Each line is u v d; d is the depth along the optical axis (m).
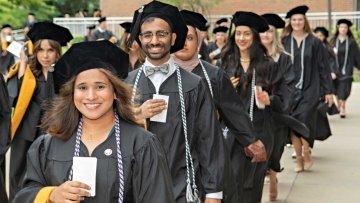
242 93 8.34
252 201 8.22
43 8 42.00
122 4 38.28
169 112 5.68
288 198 10.02
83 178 4.04
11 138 8.12
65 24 36.09
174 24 5.73
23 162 8.53
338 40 18.97
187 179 5.62
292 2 36.03
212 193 5.70
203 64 6.79
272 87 8.78
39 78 8.47
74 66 4.16
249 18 8.30
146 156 4.14
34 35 8.45
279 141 9.39
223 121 7.21
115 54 4.20
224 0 36.06
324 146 14.17
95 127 4.20
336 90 18.36
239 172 7.75
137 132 4.20
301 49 12.34
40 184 4.23
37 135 8.45
